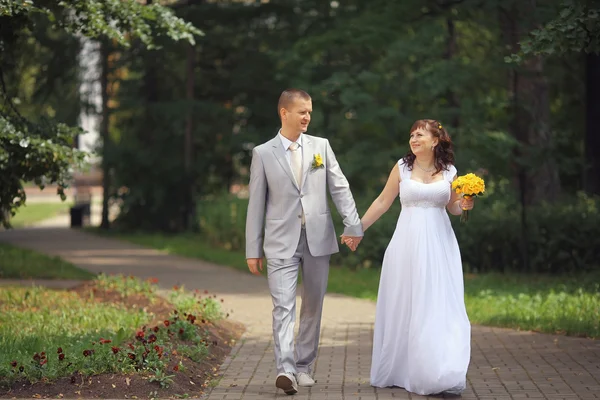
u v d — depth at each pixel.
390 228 18.83
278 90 27.64
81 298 12.63
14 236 27.81
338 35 20.73
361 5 21.33
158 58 28.19
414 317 7.34
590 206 18.55
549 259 17.94
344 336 10.52
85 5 11.94
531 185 21.30
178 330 9.20
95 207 46.25
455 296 7.51
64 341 8.96
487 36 24.42
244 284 15.91
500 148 18.75
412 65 21.28
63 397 6.93
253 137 27.64
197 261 20.34
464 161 19.12
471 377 8.06
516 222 18.22
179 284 15.69
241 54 27.92
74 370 7.38
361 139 24.14
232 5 27.11
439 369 7.17
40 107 27.89
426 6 20.39
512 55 10.09
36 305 11.95
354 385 7.70
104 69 28.72
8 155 11.27
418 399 7.16
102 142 29.62
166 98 29.86
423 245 7.50
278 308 7.42
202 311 10.95
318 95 20.83
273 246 7.51
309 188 7.54
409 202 7.67
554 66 24.64
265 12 26.78
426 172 7.75
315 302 7.66
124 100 28.89
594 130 20.52
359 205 20.22
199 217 27.34
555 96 26.80
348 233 7.54
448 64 20.30
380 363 7.61
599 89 20.47
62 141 12.03
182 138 29.55
